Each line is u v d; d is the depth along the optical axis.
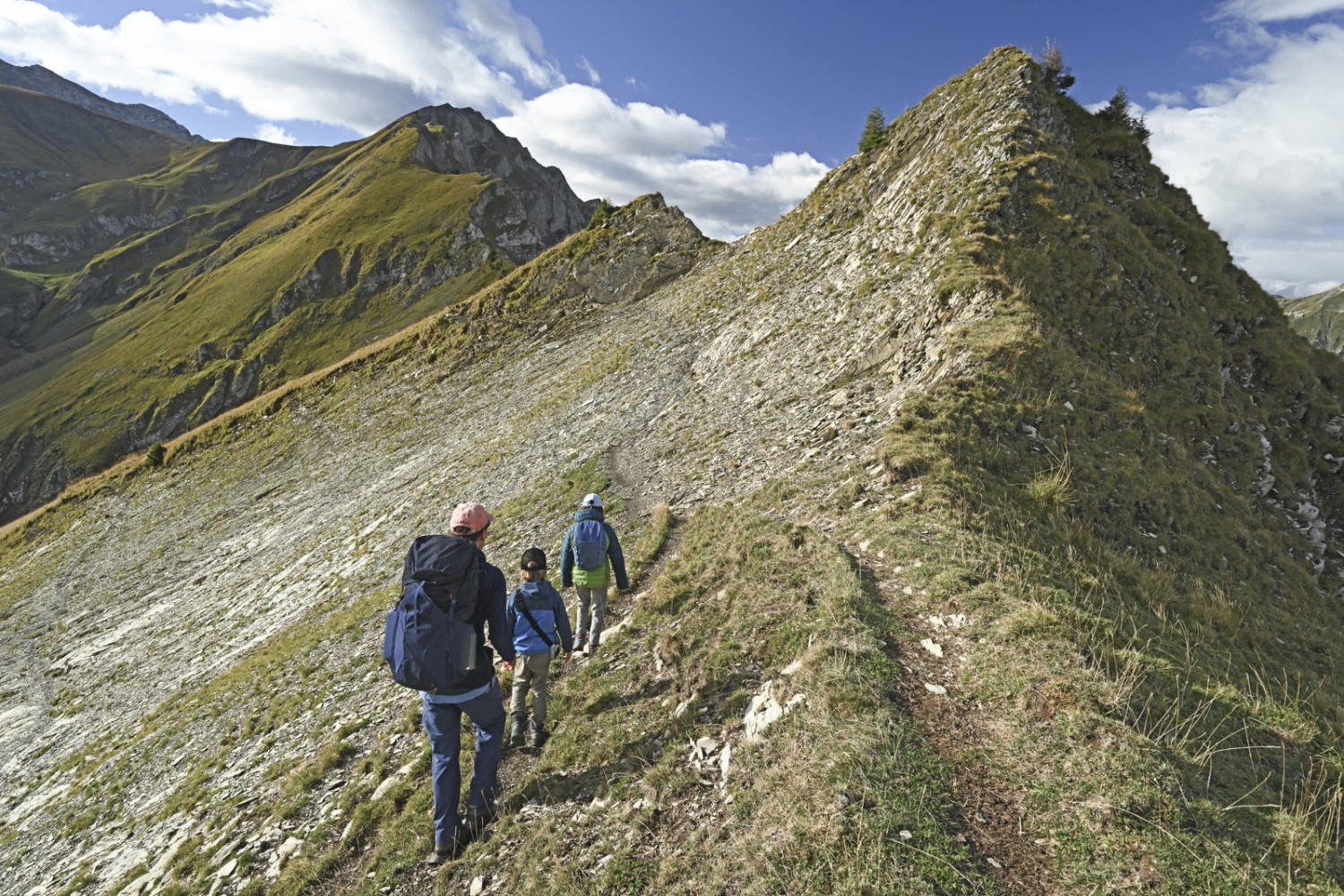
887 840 4.93
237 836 10.55
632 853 5.99
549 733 8.47
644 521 16.30
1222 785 5.48
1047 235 22.67
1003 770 5.59
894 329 19.92
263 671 18.97
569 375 40.28
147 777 16.53
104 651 32.19
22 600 44.34
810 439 16.69
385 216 195.75
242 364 157.75
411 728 11.01
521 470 27.14
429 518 27.12
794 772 5.83
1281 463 20.81
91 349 197.12
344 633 18.73
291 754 12.87
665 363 32.66
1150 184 31.12
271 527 39.50
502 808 7.35
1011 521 10.79
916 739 5.90
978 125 29.48
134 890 10.77
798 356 23.62
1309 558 17.55
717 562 11.21
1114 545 11.98
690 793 6.42
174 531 46.31
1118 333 20.88
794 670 7.28
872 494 12.22
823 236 37.62
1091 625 7.55
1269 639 11.01
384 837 8.12
